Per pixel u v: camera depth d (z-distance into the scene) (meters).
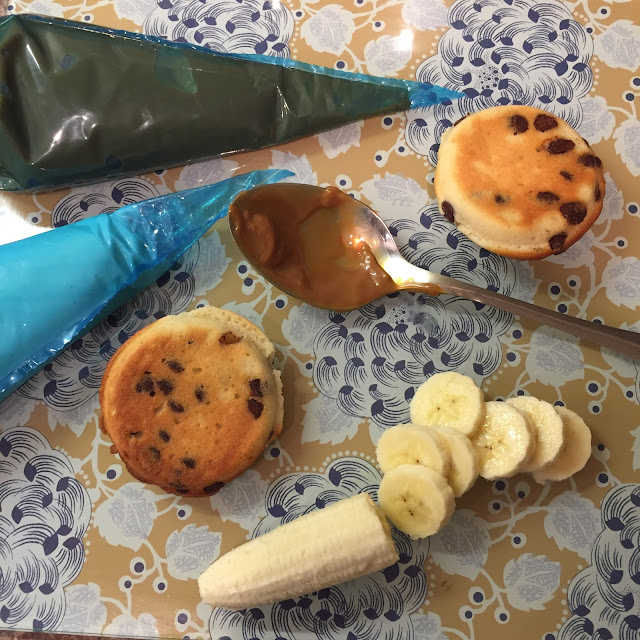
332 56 0.34
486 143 0.31
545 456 0.30
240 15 0.35
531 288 0.33
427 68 0.34
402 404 0.32
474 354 0.32
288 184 0.31
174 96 0.32
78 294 0.31
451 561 0.31
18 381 0.31
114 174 0.33
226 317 0.32
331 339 0.32
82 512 0.31
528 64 0.34
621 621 0.30
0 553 0.31
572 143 0.31
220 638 0.31
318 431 0.32
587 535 0.31
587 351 0.32
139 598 0.31
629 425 0.32
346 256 0.32
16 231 0.33
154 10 0.34
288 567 0.28
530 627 0.30
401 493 0.29
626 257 0.33
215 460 0.30
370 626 0.31
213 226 0.33
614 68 0.34
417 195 0.33
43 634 0.31
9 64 0.32
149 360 0.30
